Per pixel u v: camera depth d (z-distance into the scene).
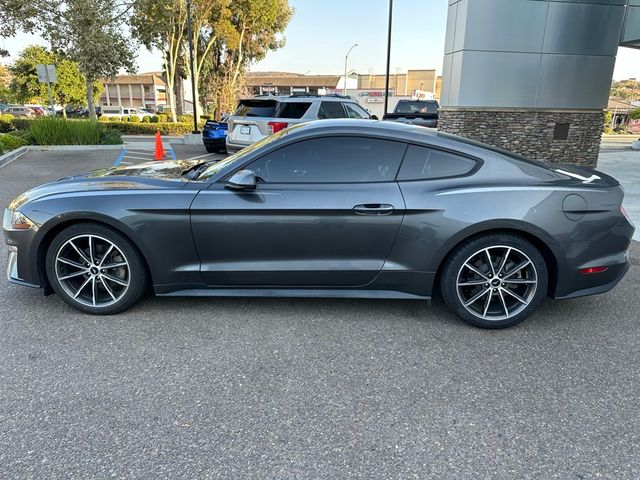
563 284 3.32
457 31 11.93
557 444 2.25
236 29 28.22
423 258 3.29
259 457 2.13
